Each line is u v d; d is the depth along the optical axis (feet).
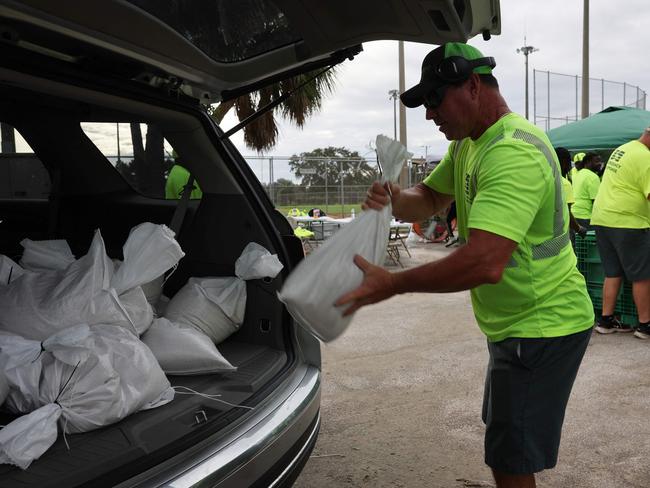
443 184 7.63
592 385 12.91
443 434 10.71
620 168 16.16
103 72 6.93
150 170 11.73
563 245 6.31
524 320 6.25
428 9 6.67
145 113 7.88
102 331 6.30
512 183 5.54
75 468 5.05
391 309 21.66
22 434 5.08
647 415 11.25
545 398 6.41
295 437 6.56
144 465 5.22
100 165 10.93
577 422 10.98
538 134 5.96
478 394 12.61
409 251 39.17
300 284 4.99
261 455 5.88
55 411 5.42
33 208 10.77
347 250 5.26
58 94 6.66
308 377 7.63
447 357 15.34
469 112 6.00
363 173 47.57
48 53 6.26
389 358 15.39
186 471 5.25
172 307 8.40
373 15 7.15
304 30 7.52
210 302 8.22
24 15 5.49
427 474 9.33
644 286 16.30
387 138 6.33
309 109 29.63
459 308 21.63
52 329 6.21
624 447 9.96
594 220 17.07
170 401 6.47
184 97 8.36
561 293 6.26
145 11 6.40
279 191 46.14
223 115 27.50
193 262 9.56
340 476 9.30
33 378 5.65
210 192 9.20
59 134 10.21
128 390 5.98
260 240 8.76
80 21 5.90
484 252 5.30
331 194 47.24
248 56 8.14
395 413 11.69
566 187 18.58
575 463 9.46
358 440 10.55
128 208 10.57
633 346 15.97
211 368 7.15
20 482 4.82
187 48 7.30
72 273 6.73
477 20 7.45
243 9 6.93
